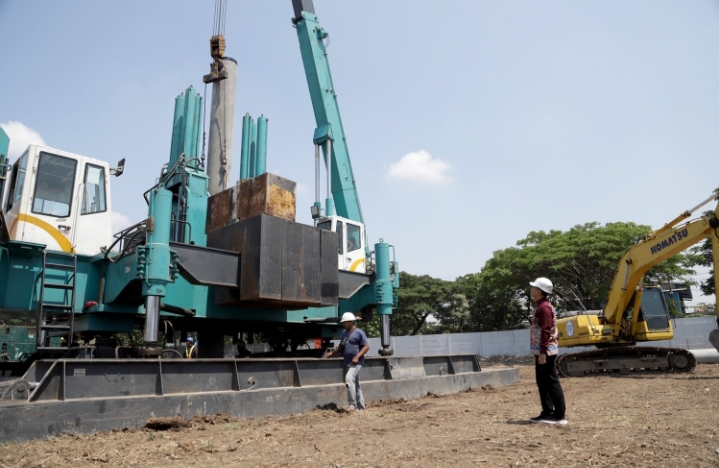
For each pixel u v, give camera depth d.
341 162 19.12
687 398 10.77
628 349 19.53
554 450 5.73
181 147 14.80
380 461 5.52
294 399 10.41
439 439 6.68
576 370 19.86
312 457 5.89
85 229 11.49
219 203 14.03
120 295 11.04
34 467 5.74
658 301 19.83
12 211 10.95
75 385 8.11
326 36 20.11
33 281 10.56
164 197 10.57
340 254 16.70
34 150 11.04
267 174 12.61
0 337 15.32
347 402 11.39
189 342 19.48
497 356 41.72
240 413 9.57
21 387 7.70
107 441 7.29
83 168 11.70
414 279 55.81
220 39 16.03
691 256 34.22
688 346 32.72
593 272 36.84
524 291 51.06
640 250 18.77
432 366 14.59
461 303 53.91
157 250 10.23
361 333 10.97
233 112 16.06
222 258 11.85
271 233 11.98
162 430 8.34
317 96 19.34
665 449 5.68
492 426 7.54
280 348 18.31
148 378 8.97
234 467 5.53
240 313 13.66
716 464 5.04
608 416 8.21
